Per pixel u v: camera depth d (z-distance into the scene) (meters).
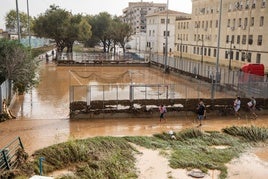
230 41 59.66
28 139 18.61
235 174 15.13
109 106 23.80
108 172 14.41
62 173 14.32
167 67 50.94
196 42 76.38
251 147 18.80
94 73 48.88
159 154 17.06
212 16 68.38
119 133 20.44
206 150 17.72
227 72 36.56
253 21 54.38
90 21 83.38
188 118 24.36
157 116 24.45
